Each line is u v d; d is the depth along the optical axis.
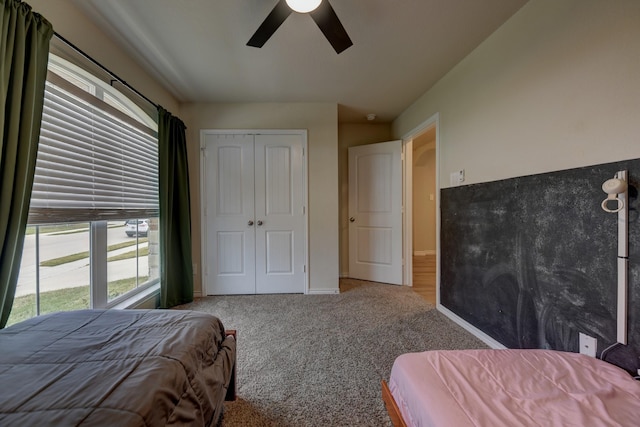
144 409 0.61
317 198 3.04
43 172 1.41
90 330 0.99
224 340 1.25
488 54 1.86
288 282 3.06
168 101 2.67
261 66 2.21
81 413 0.57
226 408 1.28
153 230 2.57
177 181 2.64
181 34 1.80
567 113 1.32
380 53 2.04
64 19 1.49
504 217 1.71
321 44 1.92
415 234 5.60
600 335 1.17
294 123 3.00
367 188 3.58
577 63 1.28
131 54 2.02
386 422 1.21
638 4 1.05
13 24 1.12
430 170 5.61
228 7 1.56
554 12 1.38
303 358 1.72
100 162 1.80
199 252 2.98
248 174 3.00
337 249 3.07
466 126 2.10
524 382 0.95
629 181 1.07
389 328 2.14
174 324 1.07
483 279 1.91
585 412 0.79
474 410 0.81
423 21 1.69
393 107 3.15
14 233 1.12
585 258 1.23
